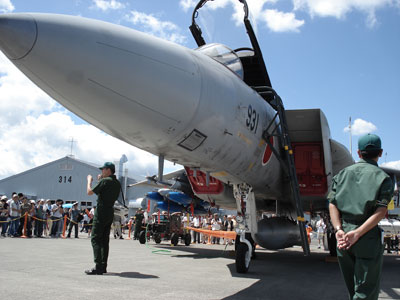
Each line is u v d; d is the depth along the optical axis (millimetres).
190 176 7887
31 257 6504
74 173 40250
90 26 3756
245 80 9172
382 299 4215
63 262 5938
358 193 2471
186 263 6754
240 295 3922
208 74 4941
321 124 7270
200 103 4562
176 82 4262
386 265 8094
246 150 5895
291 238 7457
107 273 5000
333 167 8977
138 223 15500
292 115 7535
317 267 7199
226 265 6633
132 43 3992
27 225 13414
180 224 12867
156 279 4648
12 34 3268
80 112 4090
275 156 6988
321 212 10523
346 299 3988
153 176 6609
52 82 3633
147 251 9117
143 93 3957
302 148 8211
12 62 3551
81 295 3430
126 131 4320
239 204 6418
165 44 4508
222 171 5855
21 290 3541
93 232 4922
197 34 9148
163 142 4633
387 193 2408
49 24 3473
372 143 2637
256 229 6160
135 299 3359
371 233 2438
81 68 3572
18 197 13555
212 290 4102
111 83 3740
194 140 4777
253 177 6582
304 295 4148
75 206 14938
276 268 6785
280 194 8305
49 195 40250
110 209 4941
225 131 5148
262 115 6551
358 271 2422
